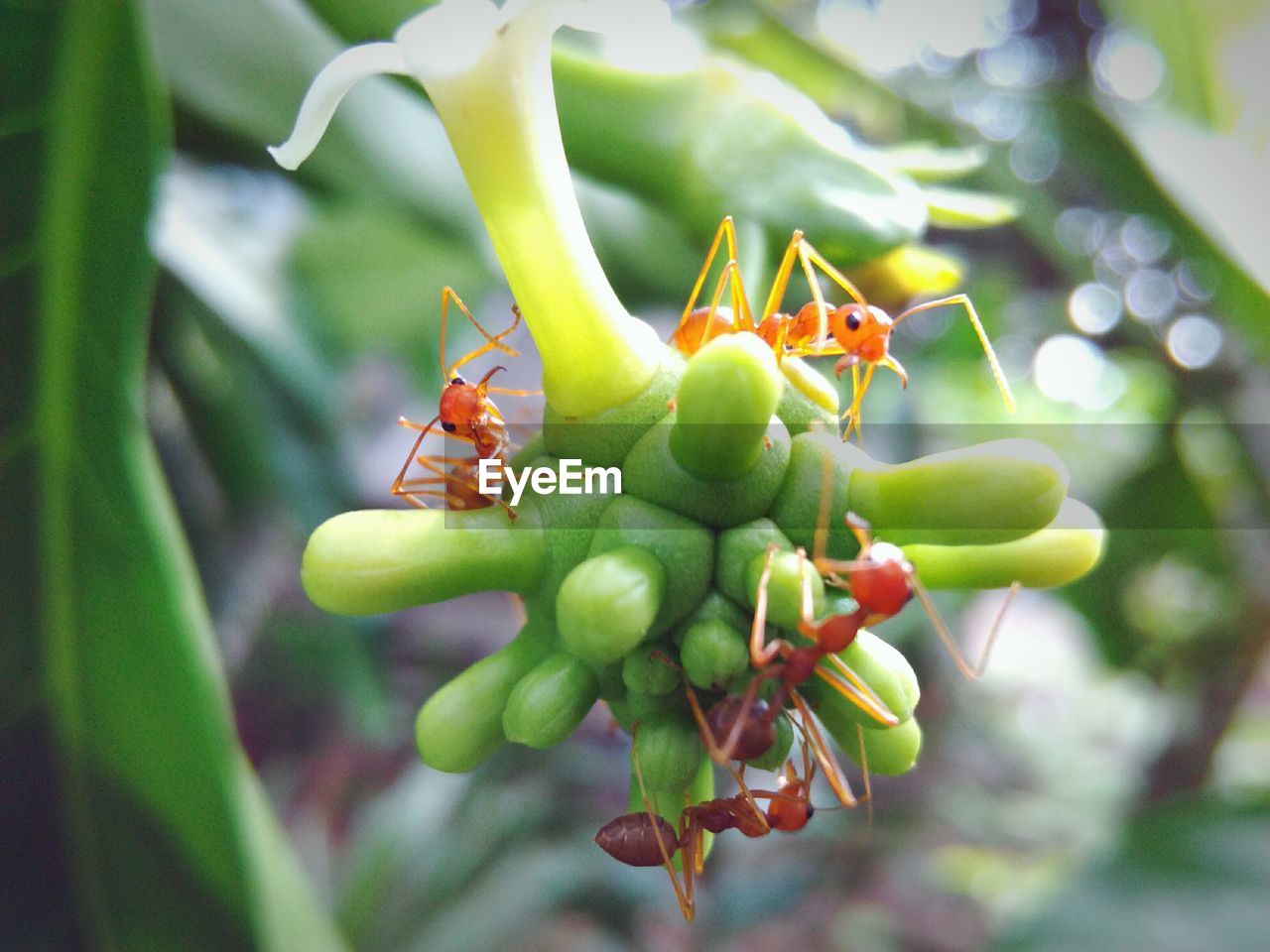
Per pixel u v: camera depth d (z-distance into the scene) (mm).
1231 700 136
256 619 127
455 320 123
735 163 54
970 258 142
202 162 71
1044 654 271
